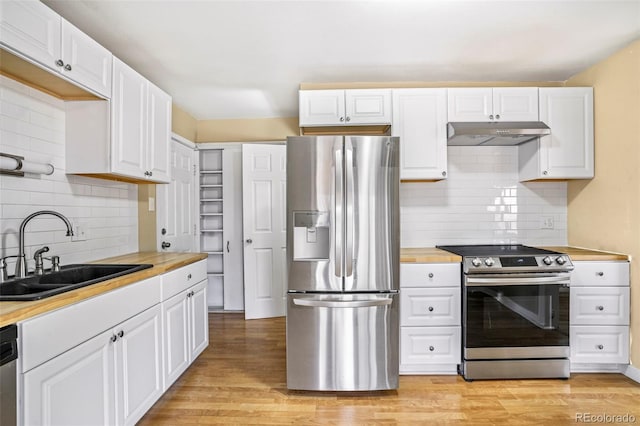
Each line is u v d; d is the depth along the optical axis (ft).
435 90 9.30
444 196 10.28
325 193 7.38
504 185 10.28
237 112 13.00
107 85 6.77
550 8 6.55
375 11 6.61
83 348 4.77
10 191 5.84
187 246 12.91
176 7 6.43
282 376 8.38
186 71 9.30
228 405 7.12
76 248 7.36
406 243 10.28
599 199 8.96
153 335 6.68
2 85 5.69
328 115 9.39
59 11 6.52
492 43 7.90
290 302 7.45
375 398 7.39
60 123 6.86
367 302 7.27
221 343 10.46
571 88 9.16
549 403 7.13
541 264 8.05
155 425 6.44
